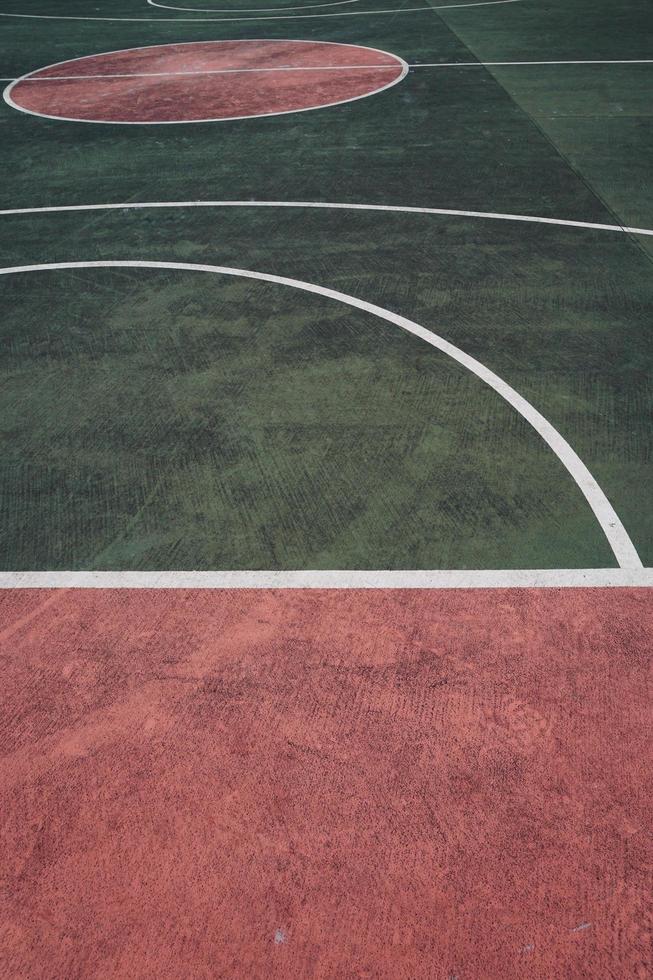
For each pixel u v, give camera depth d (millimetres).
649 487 5148
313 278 8141
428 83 14625
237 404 6227
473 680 3934
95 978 2906
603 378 6328
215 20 21109
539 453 5508
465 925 3008
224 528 4980
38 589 4590
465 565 4609
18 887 3184
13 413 6246
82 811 3441
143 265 8570
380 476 5363
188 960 2945
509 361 6617
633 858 3191
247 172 11031
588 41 16703
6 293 8102
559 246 8555
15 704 3918
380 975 2881
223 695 3914
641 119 12164
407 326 7203
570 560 4617
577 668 3973
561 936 2965
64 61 17641
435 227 9133
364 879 3156
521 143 11508
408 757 3594
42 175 11266
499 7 20469
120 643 4223
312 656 4098
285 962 2928
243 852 3266
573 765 3537
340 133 12352
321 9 21703
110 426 6043
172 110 13875
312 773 3547
